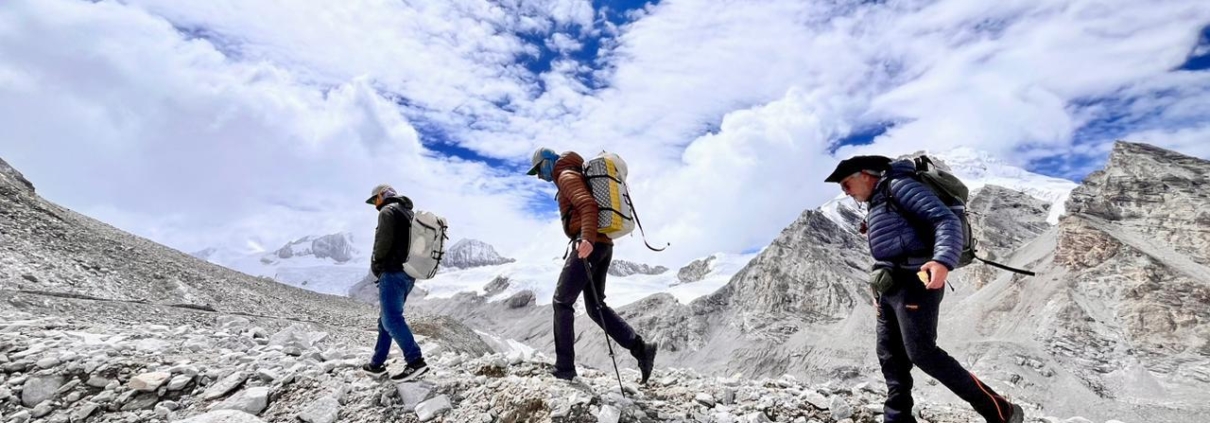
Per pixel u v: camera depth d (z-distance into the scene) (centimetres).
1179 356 13125
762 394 520
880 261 413
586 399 435
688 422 451
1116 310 14988
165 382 527
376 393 491
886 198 407
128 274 2341
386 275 541
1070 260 17250
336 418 467
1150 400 11875
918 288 390
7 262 1792
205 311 2252
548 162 527
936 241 367
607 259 517
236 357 618
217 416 438
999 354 14125
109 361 558
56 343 616
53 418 480
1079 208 19975
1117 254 16538
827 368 18062
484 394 481
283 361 615
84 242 2453
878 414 493
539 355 610
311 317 3080
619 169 515
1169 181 19300
